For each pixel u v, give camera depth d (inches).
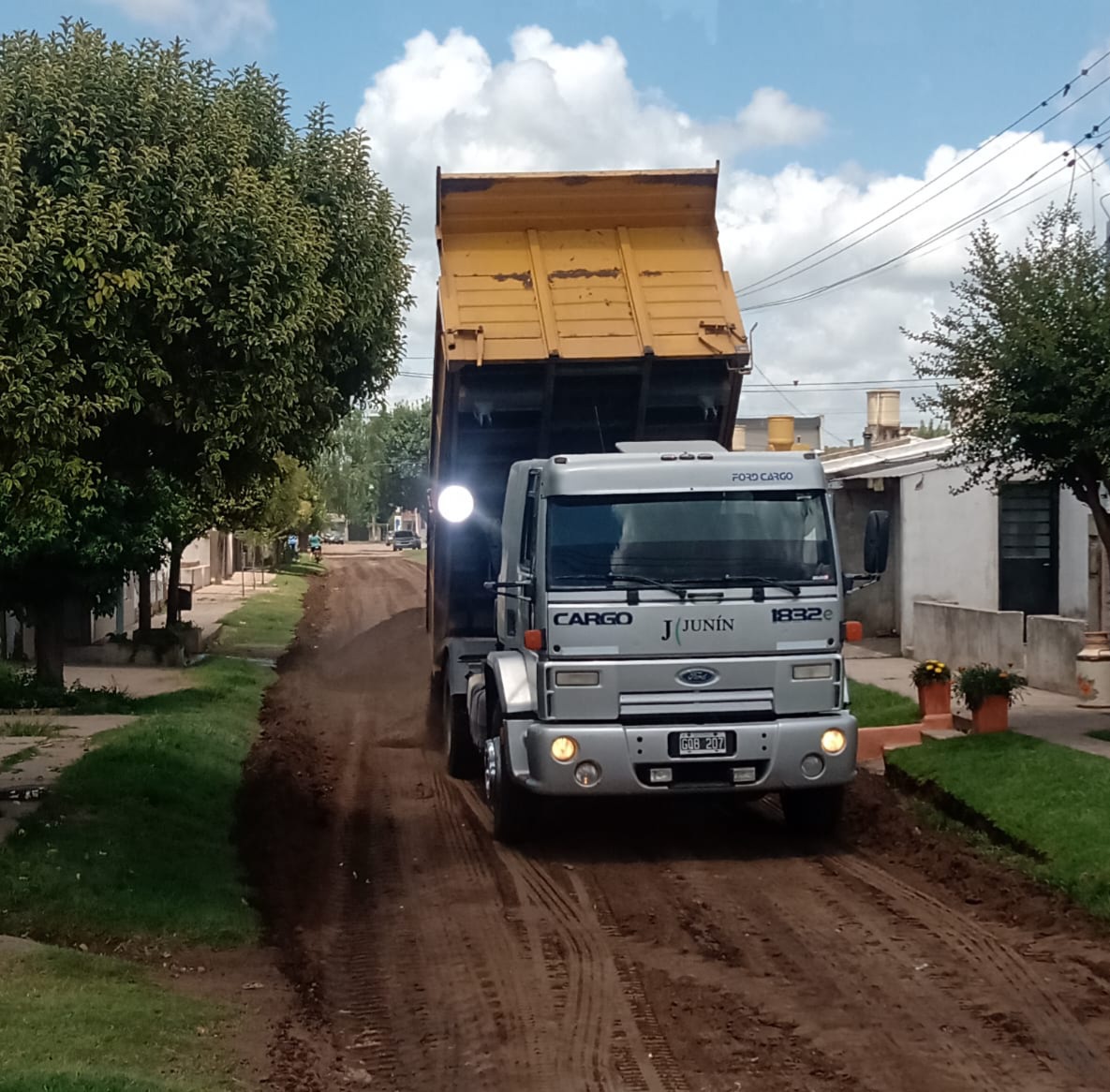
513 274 449.1
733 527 369.1
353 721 679.7
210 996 257.3
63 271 304.2
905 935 293.9
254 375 337.4
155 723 559.2
